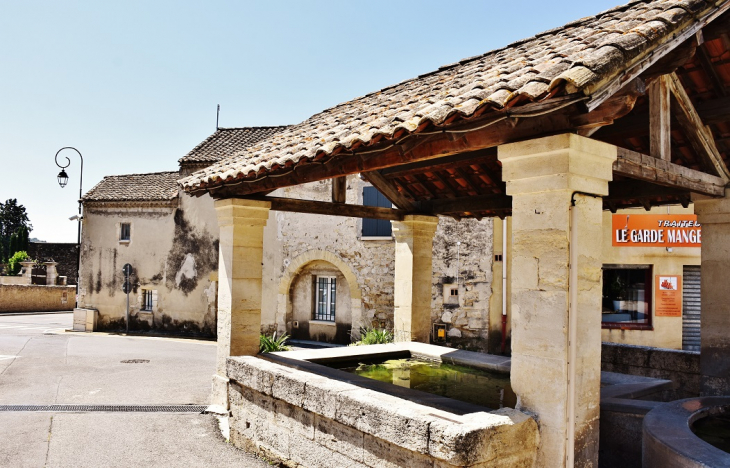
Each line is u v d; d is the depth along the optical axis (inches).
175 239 693.3
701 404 170.1
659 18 129.3
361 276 564.4
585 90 107.6
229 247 259.0
